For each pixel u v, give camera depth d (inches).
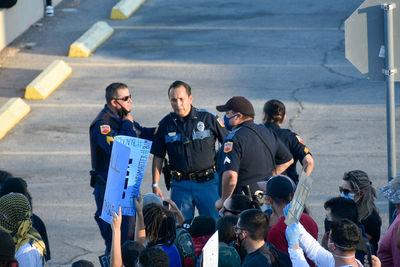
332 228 356.8
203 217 455.5
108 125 585.3
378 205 770.8
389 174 473.7
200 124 623.2
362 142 987.9
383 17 456.4
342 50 1396.4
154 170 645.9
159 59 1378.0
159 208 401.4
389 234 428.5
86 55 1397.6
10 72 1331.2
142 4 1772.9
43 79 1239.5
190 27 1576.0
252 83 1241.4
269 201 437.4
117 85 588.4
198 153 623.8
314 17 1611.7
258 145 548.1
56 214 794.8
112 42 1489.9
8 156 989.2
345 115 1090.1
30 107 1169.4
